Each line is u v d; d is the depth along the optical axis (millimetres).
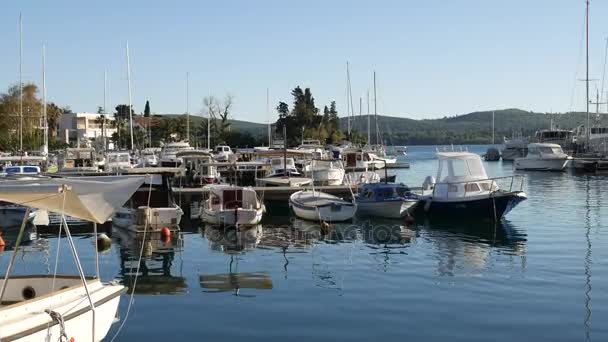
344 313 15586
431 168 83312
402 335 13875
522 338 13617
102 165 56219
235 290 18094
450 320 14914
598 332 13977
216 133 111750
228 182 48031
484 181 33562
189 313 15734
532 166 72500
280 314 15570
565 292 17391
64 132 136500
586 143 76562
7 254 24094
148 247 25438
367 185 34875
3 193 11227
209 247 25422
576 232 28016
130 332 14258
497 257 22594
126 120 131000
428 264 21516
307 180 43969
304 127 117562
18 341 10266
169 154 61250
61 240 27203
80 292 12445
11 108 81000
